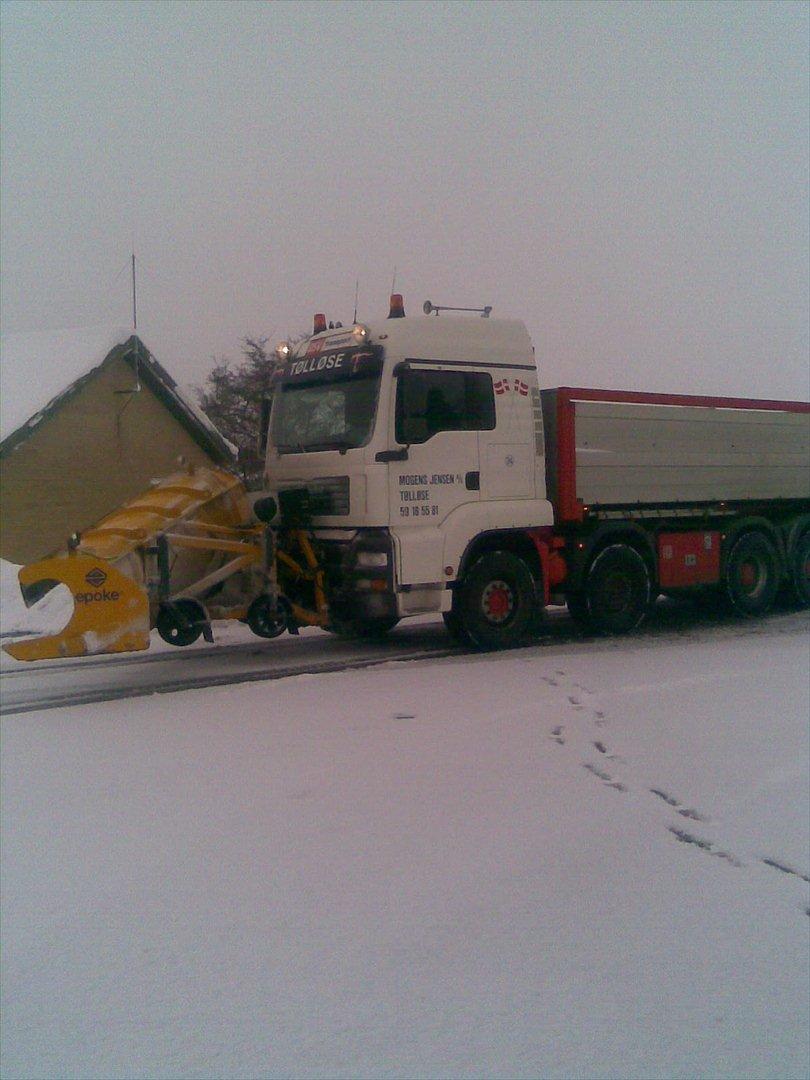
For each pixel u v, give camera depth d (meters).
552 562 11.38
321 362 10.48
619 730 7.23
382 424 9.82
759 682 8.94
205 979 3.86
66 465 19.66
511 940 4.10
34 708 8.66
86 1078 3.32
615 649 11.12
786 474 14.10
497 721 7.48
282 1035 3.50
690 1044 3.43
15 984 3.88
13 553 18.89
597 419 11.63
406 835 5.19
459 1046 3.42
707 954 4.00
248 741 7.04
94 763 6.65
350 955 4.00
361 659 10.85
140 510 9.41
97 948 4.11
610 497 11.82
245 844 5.12
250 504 10.08
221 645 12.29
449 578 10.19
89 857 5.02
